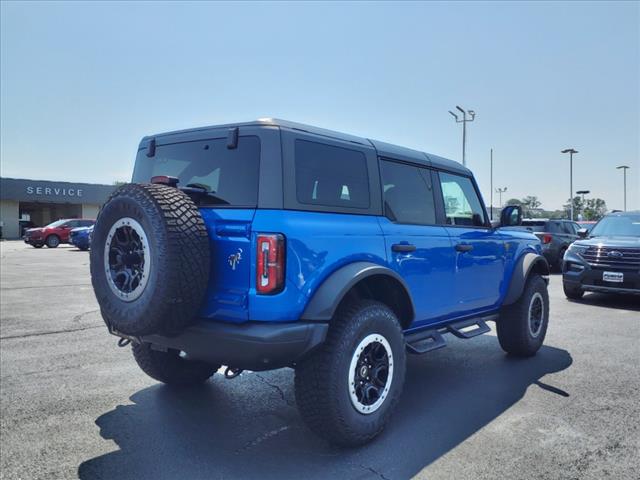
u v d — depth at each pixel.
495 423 3.94
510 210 5.36
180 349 3.40
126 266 3.24
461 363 5.68
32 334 6.86
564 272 10.15
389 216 4.11
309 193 3.45
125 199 3.17
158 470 3.19
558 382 4.96
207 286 3.21
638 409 4.23
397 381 3.77
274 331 3.06
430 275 4.37
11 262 18.64
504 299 5.57
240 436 3.70
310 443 3.59
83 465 3.24
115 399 4.43
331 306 3.26
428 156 4.83
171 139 4.01
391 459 3.35
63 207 52.09
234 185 3.41
